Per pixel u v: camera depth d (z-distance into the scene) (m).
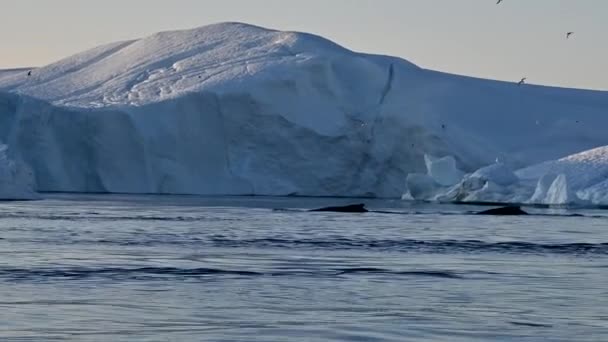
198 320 46.62
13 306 50.50
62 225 124.19
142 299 53.69
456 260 80.62
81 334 42.50
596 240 107.69
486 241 103.75
